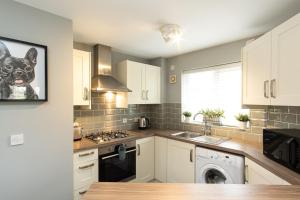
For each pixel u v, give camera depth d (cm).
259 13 168
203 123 291
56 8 159
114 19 181
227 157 199
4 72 138
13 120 146
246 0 146
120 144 241
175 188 87
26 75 150
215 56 271
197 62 296
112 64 297
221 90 277
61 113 174
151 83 319
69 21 180
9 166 144
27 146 153
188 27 200
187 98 323
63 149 176
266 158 160
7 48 140
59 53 173
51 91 167
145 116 354
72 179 182
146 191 84
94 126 277
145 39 240
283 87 141
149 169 288
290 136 134
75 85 216
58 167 172
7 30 142
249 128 235
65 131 177
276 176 132
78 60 220
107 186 89
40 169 160
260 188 87
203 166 224
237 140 238
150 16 175
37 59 156
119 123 311
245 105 203
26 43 150
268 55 159
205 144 223
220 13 168
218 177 220
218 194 81
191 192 83
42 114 162
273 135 156
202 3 151
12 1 145
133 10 163
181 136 274
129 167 256
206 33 218
